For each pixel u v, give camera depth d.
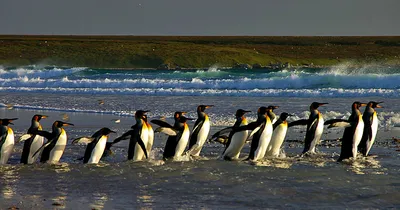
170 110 37.56
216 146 24.31
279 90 51.88
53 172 18.75
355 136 20.59
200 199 15.14
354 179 17.23
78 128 29.48
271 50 162.25
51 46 145.62
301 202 14.80
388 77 57.38
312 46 181.12
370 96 47.03
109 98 48.88
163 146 24.41
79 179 17.64
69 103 44.09
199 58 133.62
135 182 17.17
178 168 19.19
